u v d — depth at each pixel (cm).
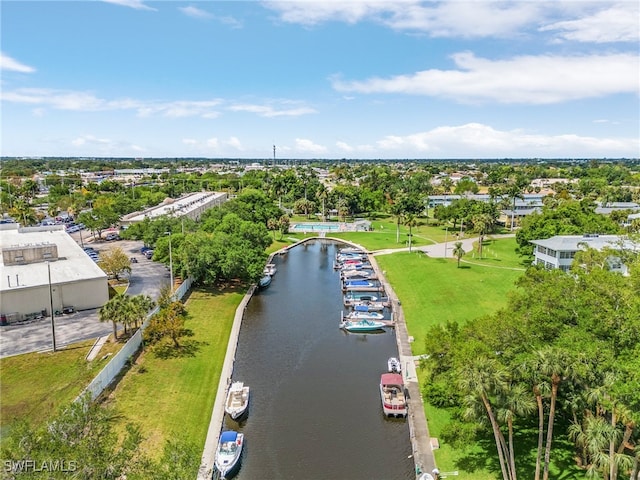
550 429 3712
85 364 5647
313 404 5666
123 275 10288
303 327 8300
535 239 11138
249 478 4375
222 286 10125
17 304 7362
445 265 11506
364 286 10612
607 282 4250
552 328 4081
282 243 16038
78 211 19025
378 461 4622
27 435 2845
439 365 5003
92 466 2770
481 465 4328
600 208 17050
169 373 5981
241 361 6838
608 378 3391
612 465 3309
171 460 3234
